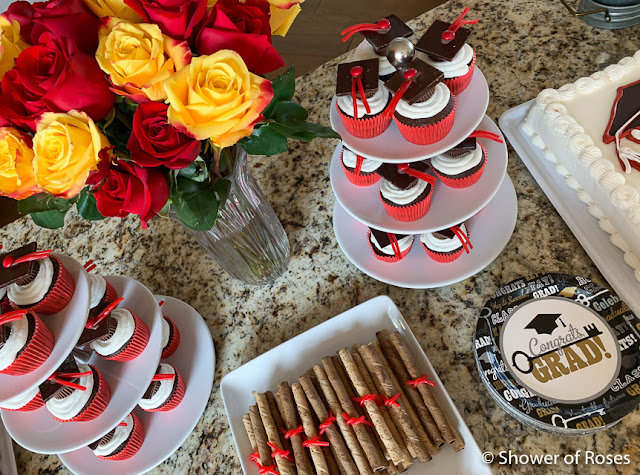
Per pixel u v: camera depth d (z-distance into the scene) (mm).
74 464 926
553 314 873
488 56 1229
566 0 1276
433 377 868
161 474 931
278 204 1150
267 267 1003
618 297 871
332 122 842
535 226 1013
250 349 1013
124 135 599
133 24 512
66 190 515
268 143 695
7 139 518
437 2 2553
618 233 936
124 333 839
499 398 827
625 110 990
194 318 1034
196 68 503
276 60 576
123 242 1182
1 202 2324
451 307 972
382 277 980
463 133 777
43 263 757
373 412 823
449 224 839
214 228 839
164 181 583
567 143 989
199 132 506
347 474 806
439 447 820
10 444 992
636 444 793
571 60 1178
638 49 1157
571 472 796
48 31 519
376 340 944
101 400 819
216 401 975
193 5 524
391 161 778
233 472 906
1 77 547
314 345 951
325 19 2611
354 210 908
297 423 871
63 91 494
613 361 814
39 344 711
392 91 737
